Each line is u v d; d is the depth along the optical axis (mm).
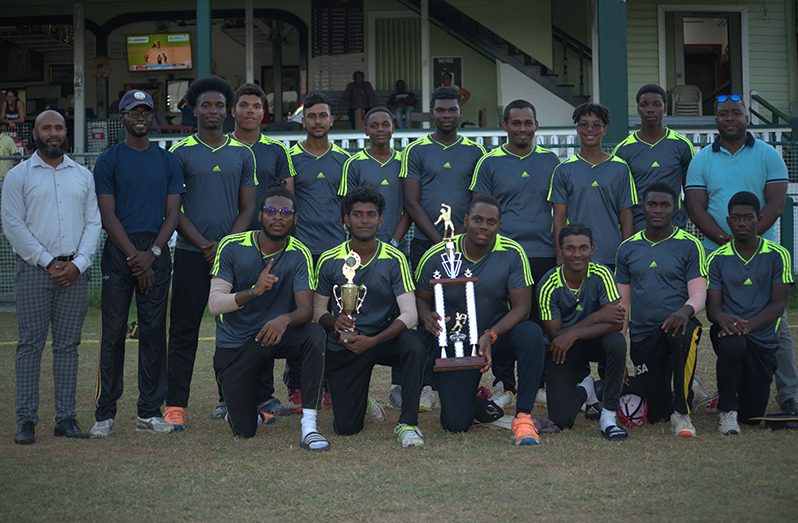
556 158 7391
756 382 6250
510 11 18953
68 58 22016
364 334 6285
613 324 6090
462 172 7449
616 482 4977
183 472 5293
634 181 7438
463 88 19438
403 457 5590
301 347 5996
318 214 7418
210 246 6504
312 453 5719
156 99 21578
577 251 6156
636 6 19328
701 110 19062
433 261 6418
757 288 6340
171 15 20547
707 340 10234
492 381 8211
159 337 6359
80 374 8641
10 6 20562
